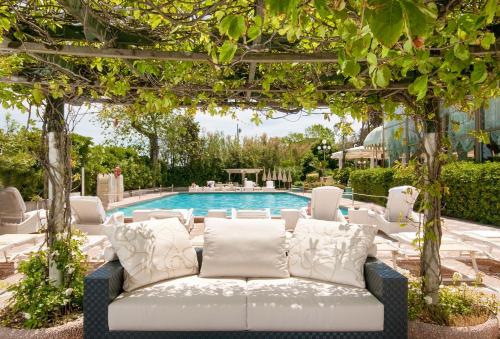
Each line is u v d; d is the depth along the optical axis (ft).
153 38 9.41
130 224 12.30
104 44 9.23
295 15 4.90
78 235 14.46
